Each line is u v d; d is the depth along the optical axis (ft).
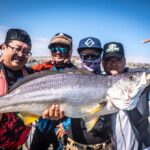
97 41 4.75
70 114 4.15
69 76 4.15
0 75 4.09
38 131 5.10
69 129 4.43
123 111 4.34
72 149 4.38
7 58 4.11
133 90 4.16
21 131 4.13
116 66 4.63
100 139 4.29
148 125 4.44
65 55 5.39
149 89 4.34
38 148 5.17
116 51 4.59
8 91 3.95
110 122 4.35
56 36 5.41
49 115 4.08
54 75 4.11
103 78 4.23
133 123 4.37
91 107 4.16
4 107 3.92
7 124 4.05
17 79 4.21
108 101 4.18
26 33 4.16
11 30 4.13
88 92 4.15
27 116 4.04
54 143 5.20
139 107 4.40
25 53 4.13
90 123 4.13
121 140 4.31
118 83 4.18
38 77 4.06
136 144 4.37
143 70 4.33
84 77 4.19
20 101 3.96
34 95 4.00
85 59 4.75
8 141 4.09
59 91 4.08
